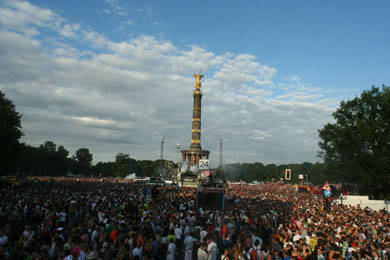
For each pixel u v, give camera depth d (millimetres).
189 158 119125
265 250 13609
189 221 21594
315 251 15414
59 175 178750
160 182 91375
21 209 21328
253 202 42125
